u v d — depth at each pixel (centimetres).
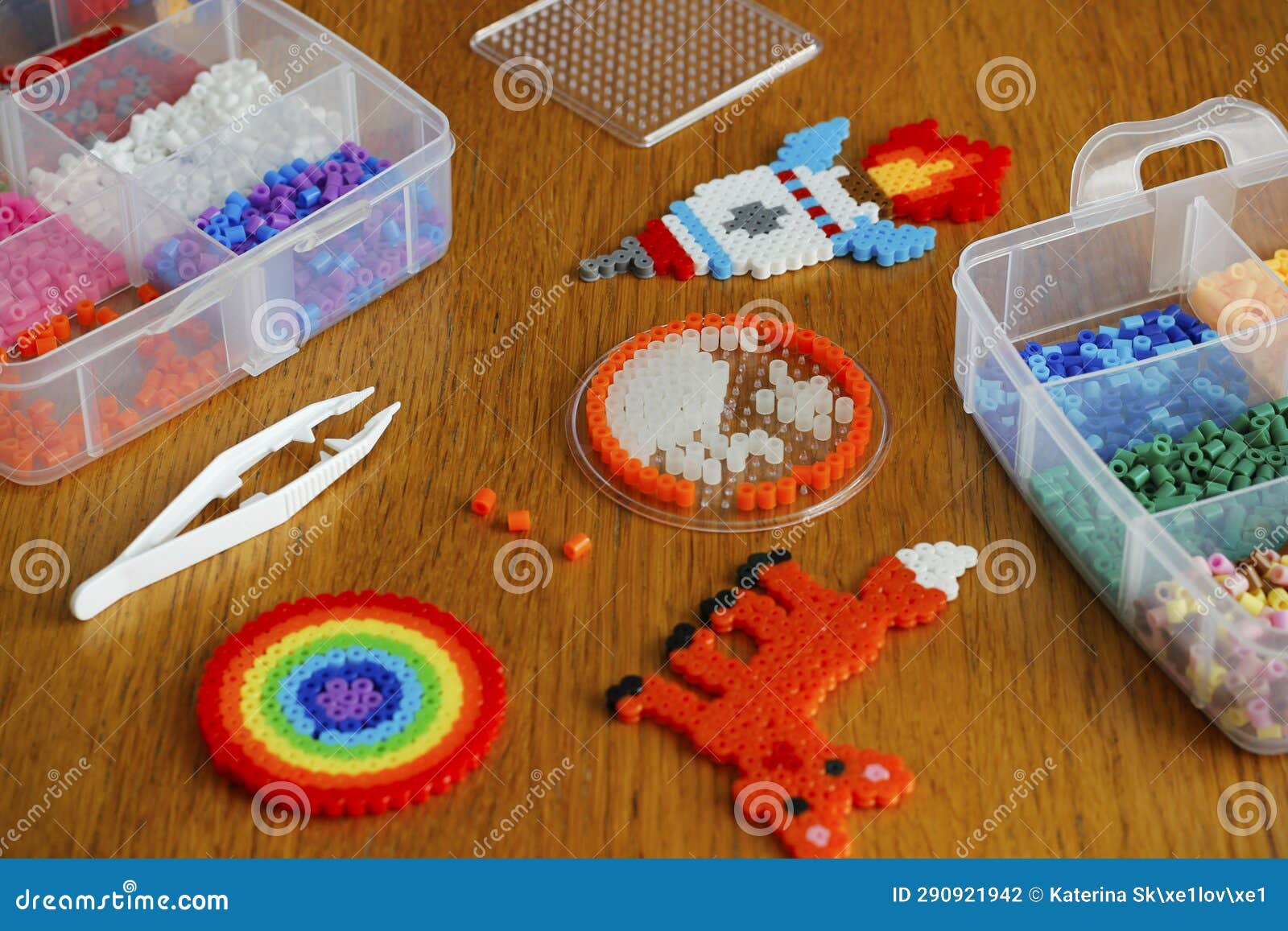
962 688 146
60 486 162
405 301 182
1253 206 181
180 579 153
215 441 166
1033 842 135
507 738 141
